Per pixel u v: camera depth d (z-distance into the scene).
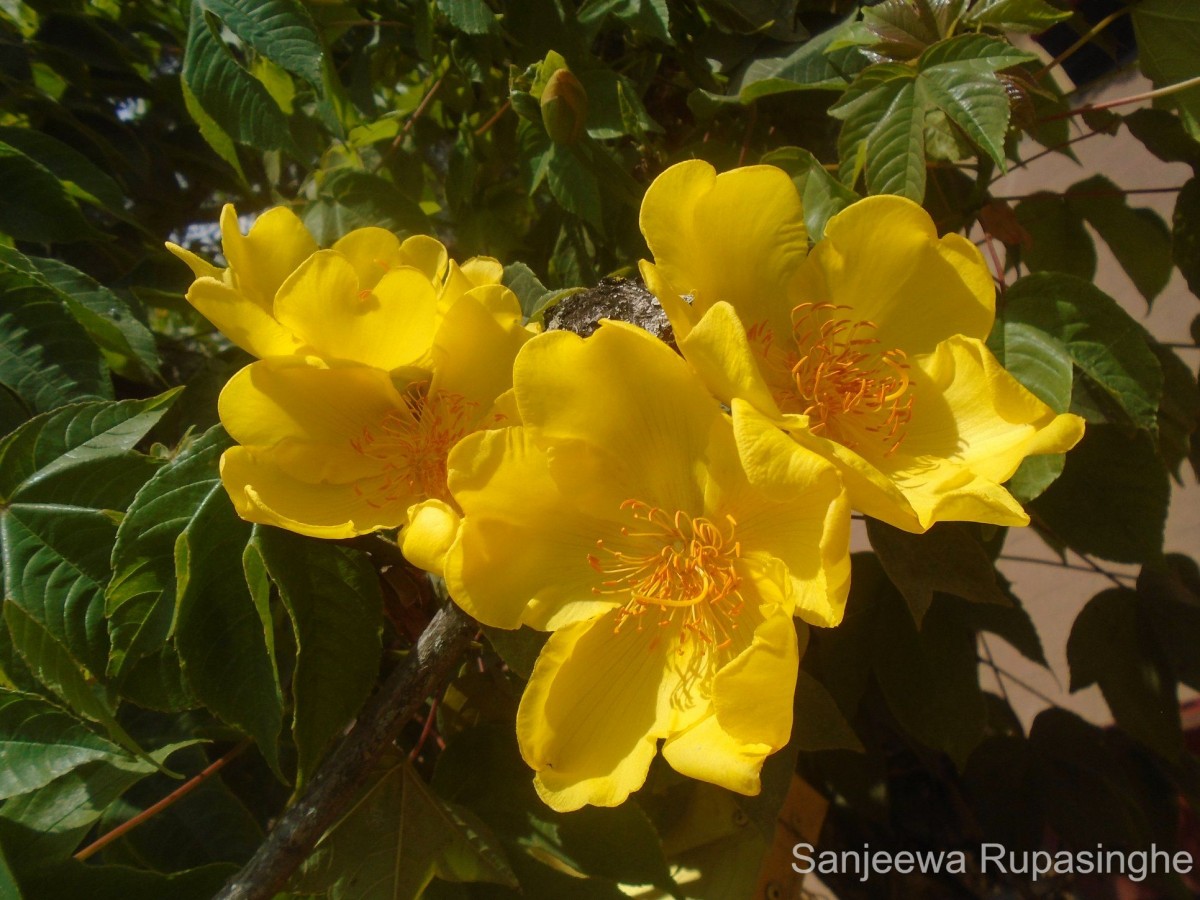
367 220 0.40
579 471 0.22
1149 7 0.38
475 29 0.38
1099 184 0.44
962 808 0.47
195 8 0.36
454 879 0.28
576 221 0.41
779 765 0.28
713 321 0.20
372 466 0.26
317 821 0.22
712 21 0.41
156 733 0.32
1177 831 0.44
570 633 0.22
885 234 0.25
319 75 0.35
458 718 0.32
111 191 0.40
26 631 0.24
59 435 0.28
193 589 0.25
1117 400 0.32
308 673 0.25
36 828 0.26
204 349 0.49
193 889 0.27
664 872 0.28
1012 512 0.20
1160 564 0.37
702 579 0.23
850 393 0.25
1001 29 0.34
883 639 0.40
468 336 0.25
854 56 0.37
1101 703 0.81
